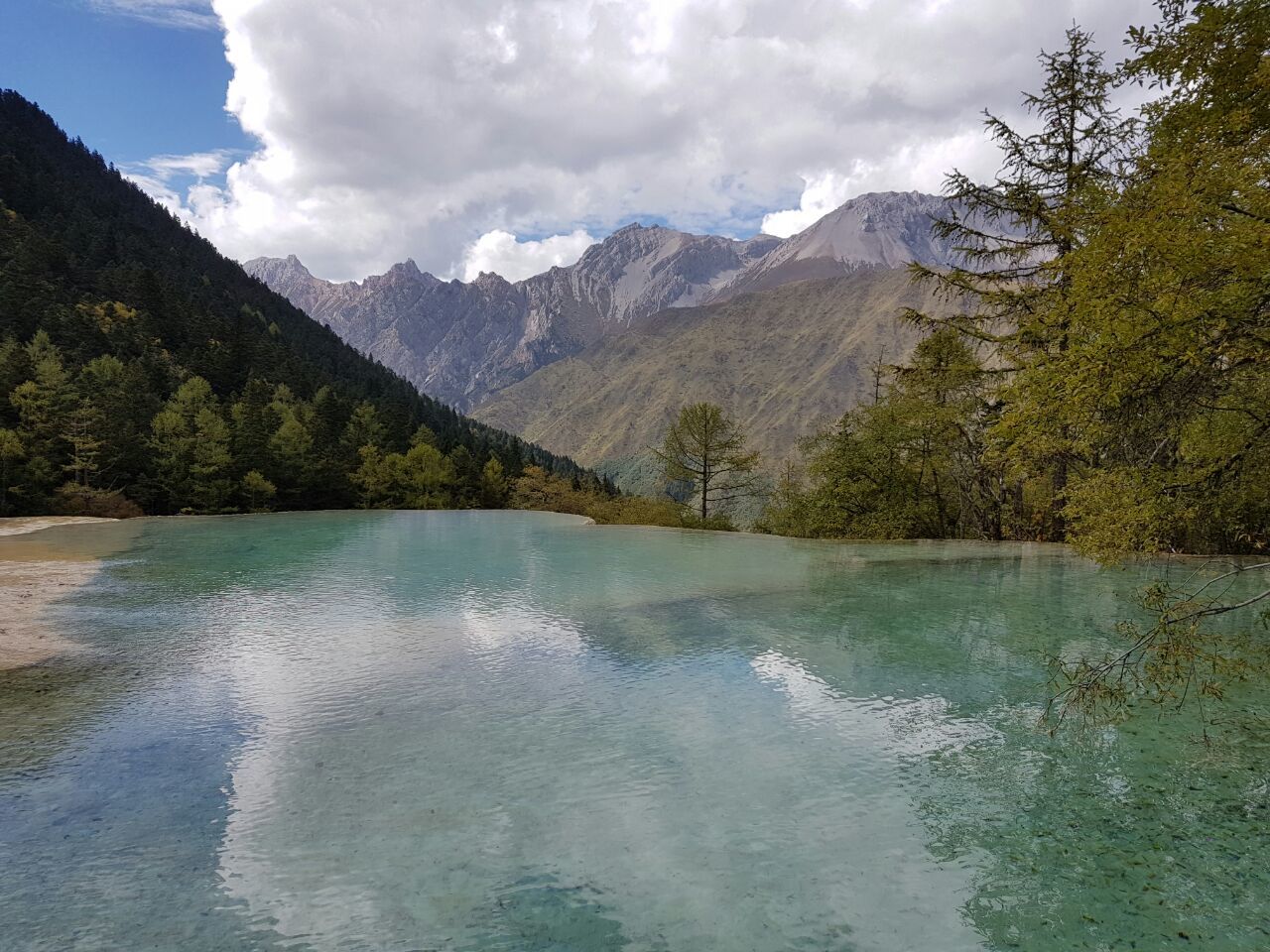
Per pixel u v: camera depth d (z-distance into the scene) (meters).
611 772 3.99
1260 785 3.73
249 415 48.12
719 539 16.05
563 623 7.55
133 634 7.00
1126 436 5.69
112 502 34.97
